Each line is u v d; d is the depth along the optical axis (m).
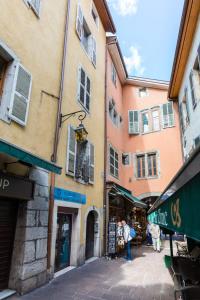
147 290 6.33
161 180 16.52
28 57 6.84
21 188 5.88
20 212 6.12
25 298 5.39
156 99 18.53
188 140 13.52
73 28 10.34
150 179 16.91
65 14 9.64
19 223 6.05
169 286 6.69
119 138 17.11
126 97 19.66
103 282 6.93
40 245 6.47
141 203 14.70
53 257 7.13
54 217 7.38
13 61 6.19
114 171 15.02
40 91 7.32
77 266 8.70
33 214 6.31
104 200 12.02
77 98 10.02
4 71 6.17
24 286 5.67
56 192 7.62
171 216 2.38
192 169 1.46
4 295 5.29
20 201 6.21
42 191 6.82
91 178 10.74
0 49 5.86
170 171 16.38
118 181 15.73
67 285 6.51
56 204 7.56
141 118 18.67
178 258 5.89
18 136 6.14
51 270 6.96
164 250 13.52
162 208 3.23
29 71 6.82
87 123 10.92
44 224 6.75
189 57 12.20
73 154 9.05
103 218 11.77
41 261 6.45
